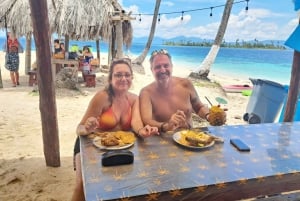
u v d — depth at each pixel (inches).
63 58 305.9
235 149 78.7
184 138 83.4
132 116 96.5
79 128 89.4
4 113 215.0
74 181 116.6
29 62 405.4
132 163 67.9
